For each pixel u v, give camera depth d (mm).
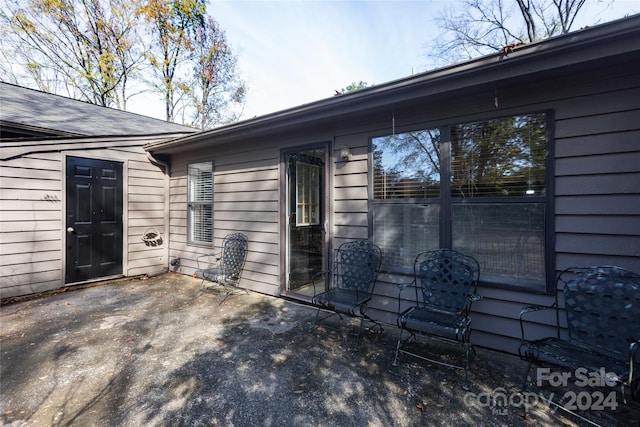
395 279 3010
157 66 13609
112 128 5477
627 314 1875
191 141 4527
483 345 2547
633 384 1441
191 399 1893
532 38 9742
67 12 11422
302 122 3348
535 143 2334
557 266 2248
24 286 4039
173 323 3150
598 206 2113
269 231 4145
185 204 5375
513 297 2416
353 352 2504
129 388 2012
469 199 2598
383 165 3107
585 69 2043
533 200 2328
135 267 5191
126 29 12602
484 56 2111
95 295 4152
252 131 3855
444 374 2164
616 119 2055
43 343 2680
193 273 5227
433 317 2250
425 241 2830
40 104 5375
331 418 1722
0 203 3844
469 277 2439
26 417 1727
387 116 3064
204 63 14812
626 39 1744
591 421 1667
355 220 3299
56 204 4305
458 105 2652
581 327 1992
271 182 4109
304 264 4344
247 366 2289
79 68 12133
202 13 14133
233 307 3658
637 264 2002
